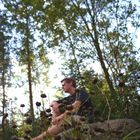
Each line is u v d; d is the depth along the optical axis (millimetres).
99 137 3986
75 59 18141
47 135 3842
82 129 3609
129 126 4660
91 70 17047
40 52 22156
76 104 4855
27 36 23203
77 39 18297
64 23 18562
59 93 15320
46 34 19250
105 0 17844
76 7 18375
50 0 18297
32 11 18859
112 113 5105
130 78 4594
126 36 17109
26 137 3691
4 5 21188
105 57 16375
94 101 5383
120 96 4531
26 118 3818
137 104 5102
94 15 18047
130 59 14211
